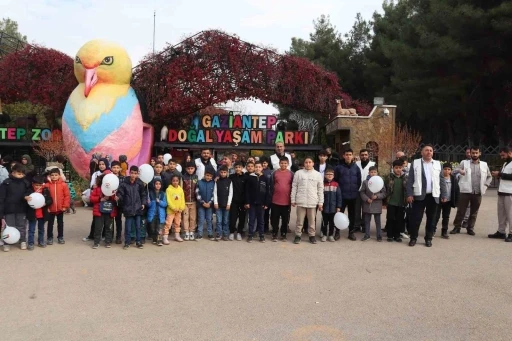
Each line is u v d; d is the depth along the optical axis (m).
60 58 17.69
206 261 7.05
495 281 6.05
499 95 24.50
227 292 5.49
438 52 22.31
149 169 8.10
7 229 7.54
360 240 8.92
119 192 7.91
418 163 8.41
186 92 15.98
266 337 4.19
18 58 17.55
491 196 17.36
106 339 4.12
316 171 8.69
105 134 13.70
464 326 4.49
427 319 4.67
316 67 17.14
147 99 16.06
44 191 7.99
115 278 6.06
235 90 16.16
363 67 32.50
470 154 9.72
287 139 17.42
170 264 6.84
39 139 18.55
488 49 21.83
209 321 4.56
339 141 16.89
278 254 7.59
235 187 8.87
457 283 5.95
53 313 4.76
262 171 9.15
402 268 6.72
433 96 24.03
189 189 8.77
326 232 8.90
